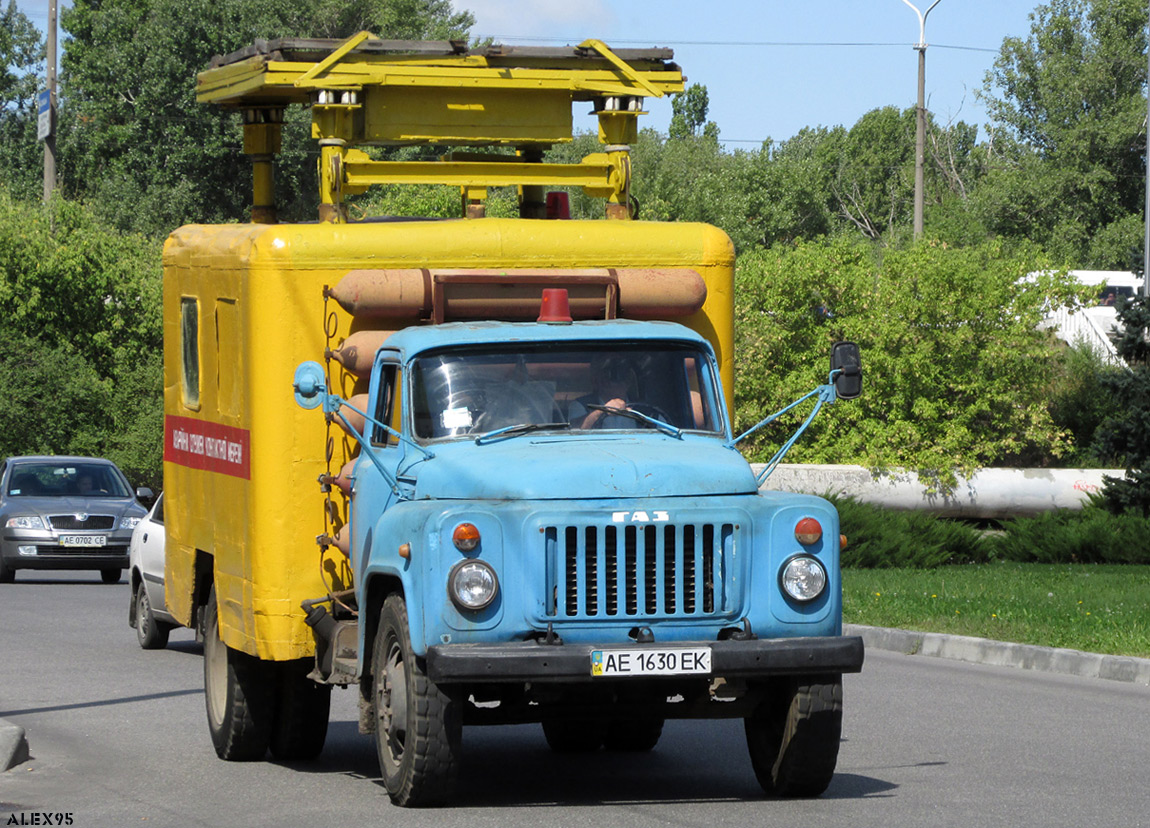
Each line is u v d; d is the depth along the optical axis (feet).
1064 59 472.85
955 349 187.32
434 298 57.06
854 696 79.87
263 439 57.31
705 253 61.62
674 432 53.78
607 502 47.80
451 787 49.34
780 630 48.75
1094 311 275.39
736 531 48.42
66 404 242.17
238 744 62.49
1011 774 58.13
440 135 68.59
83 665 95.50
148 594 104.32
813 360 194.80
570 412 53.72
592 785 56.85
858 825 48.16
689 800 52.85
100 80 407.23
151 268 270.26
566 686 49.39
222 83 74.18
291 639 57.31
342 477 56.85
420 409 53.42
